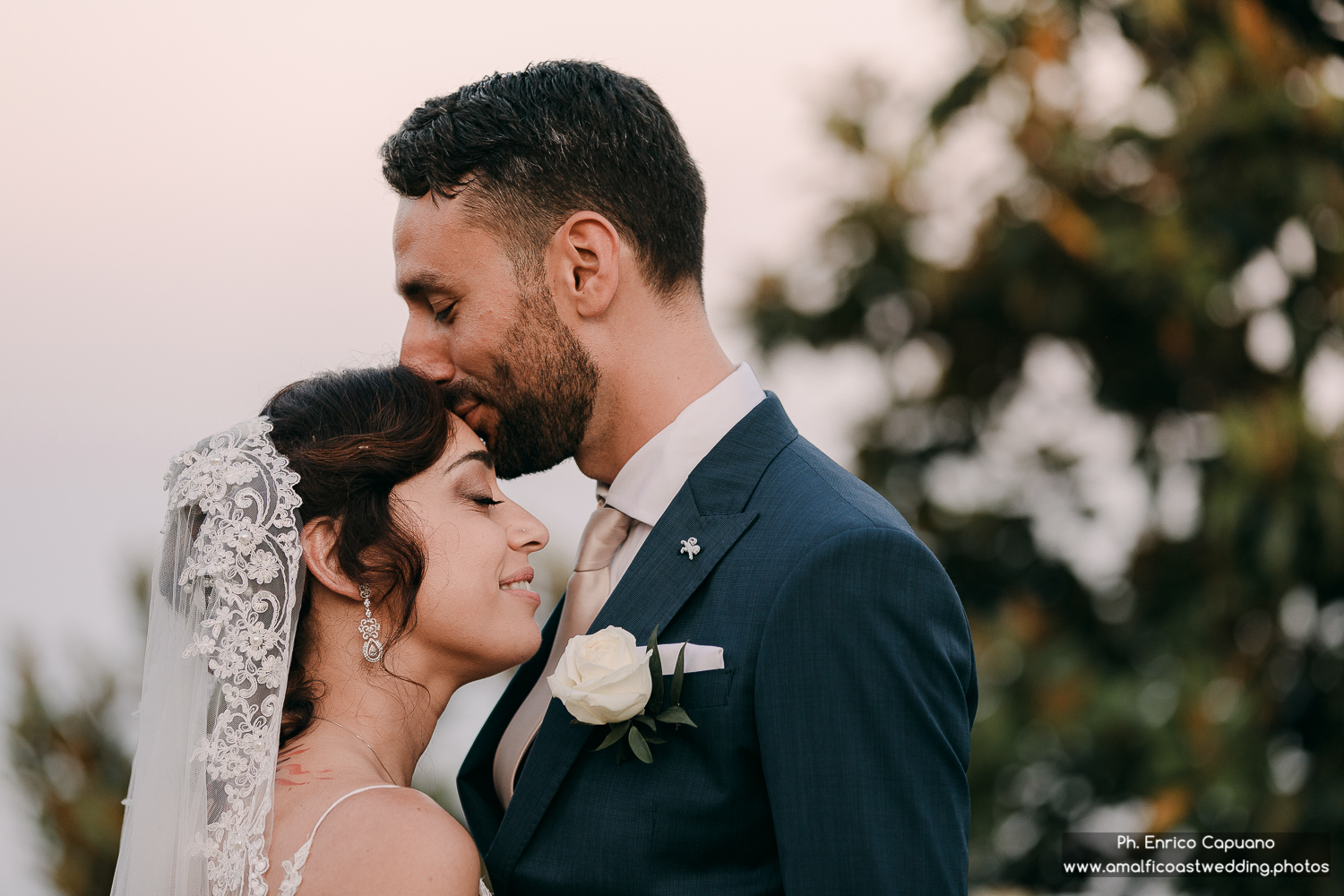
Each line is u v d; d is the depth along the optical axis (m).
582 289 1.98
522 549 2.06
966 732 1.75
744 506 1.92
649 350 2.03
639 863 1.76
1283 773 4.36
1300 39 4.69
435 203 2.02
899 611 1.69
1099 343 5.00
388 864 1.62
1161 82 4.83
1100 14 4.97
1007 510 5.12
